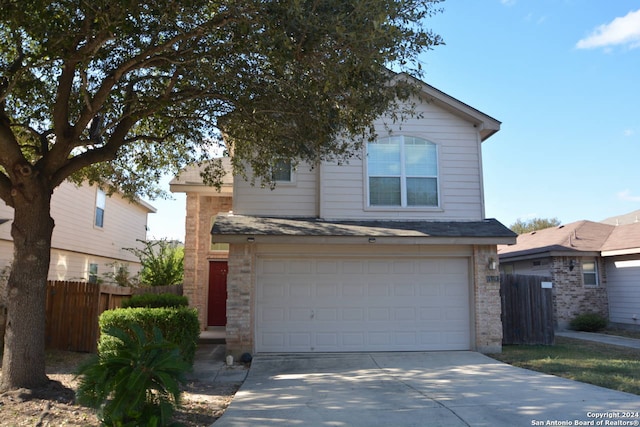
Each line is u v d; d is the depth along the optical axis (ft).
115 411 16.17
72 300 40.63
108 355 17.87
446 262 41.50
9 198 26.08
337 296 40.27
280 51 23.93
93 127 33.24
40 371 24.35
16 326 24.16
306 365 35.32
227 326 37.93
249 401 25.43
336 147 34.63
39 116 34.53
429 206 42.57
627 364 34.73
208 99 34.50
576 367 33.71
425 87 42.29
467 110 42.91
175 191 49.67
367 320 40.27
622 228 65.36
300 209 42.09
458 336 40.83
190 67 30.42
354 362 36.19
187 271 50.24
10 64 29.37
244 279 38.60
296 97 30.53
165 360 17.44
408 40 25.99
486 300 40.65
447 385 28.81
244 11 24.63
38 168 26.58
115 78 27.86
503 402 24.61
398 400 25.32
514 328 45.83
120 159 40.70
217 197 54.19
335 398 25.91
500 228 40.91
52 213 54.24
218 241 37.04
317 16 23.24
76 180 40.14
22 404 21.72
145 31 28.94
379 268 40.91
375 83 27.94
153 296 41.45
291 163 39.50
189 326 32.60
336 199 41.88
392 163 42.86
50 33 24.03
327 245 40.11
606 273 62.69
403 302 40.73
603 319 58.34
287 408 23.94
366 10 23.08
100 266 68.80
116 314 31.27
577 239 63.98
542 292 46.55
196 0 25.35
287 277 40.04
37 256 25.12
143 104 32.65
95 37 25.98
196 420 22.11
